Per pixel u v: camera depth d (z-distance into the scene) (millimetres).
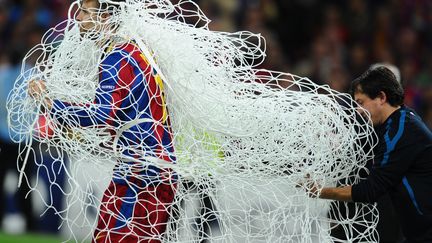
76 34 11891
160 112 11898
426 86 29203
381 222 13773
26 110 11781
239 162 11922
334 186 12922
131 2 11984
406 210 12383
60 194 22703
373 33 31891
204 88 11789
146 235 11820
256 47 12438
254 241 12789
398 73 14766
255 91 12336
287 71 27625
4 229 23328
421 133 12273
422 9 34188
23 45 24281
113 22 11859
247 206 12898
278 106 12000
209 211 13664
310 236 12555
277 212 12406
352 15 32188
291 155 11914
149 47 11969
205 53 12188
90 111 11367
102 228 11742
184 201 12656
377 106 12539
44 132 11789
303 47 31281
